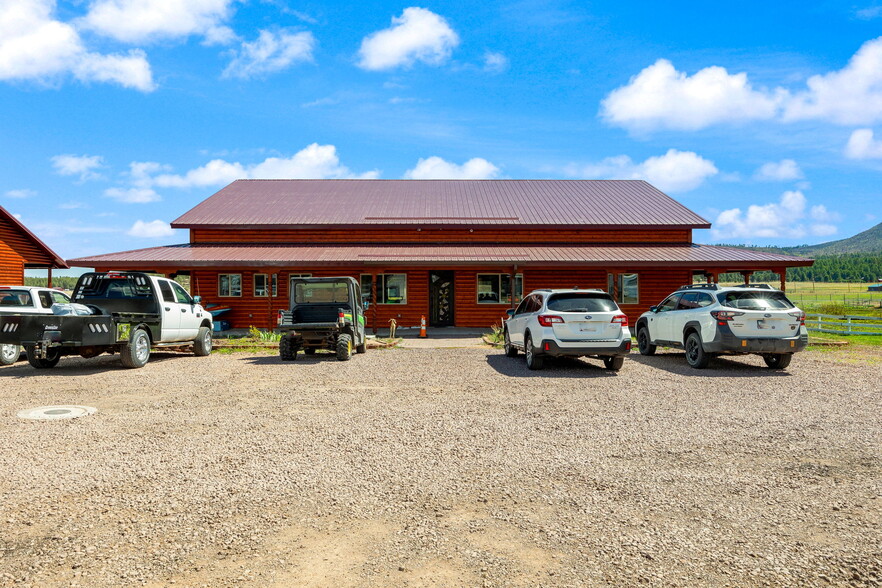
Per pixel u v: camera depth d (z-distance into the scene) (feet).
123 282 41.50
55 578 10.20
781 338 36.17
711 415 23.48
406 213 83.10
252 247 76.59
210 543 11.64
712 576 10.37
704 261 68.13
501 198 91.30
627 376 34.40
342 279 44.78
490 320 78.13
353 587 9.98
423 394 28.35
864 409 24.70
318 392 28.91
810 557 11.08
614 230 80.53
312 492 14.53
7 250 65.51
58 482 15.17
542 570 10.58
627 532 12.19
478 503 13.83
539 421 22.40
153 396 27.78
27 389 29.78
